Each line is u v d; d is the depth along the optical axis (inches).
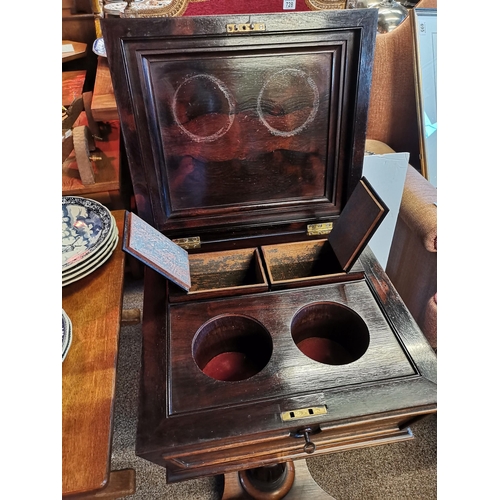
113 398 24.2
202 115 28.7
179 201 31.7
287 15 26.4
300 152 31.5
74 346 27.0
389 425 28.8
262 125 29.9
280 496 38.2
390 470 42.1
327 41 27.7
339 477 41.6
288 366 24.8
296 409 22.3
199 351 27.9
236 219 32.9
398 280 51.6
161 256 27.5
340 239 30.6
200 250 32.4
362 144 31.2
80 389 24.5
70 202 36.0
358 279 30.4
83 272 31.0
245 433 21.4
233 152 30.5
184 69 27.0
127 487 24.4
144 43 25.6
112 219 34.8
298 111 29.9
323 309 29.3
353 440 29.1
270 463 29.0
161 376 24.1
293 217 33.8
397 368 24.5
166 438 21.1
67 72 67.1
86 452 21.8
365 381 23.8
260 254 32.2
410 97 57.0
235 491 38.8
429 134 57.6
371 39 27.8
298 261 33.8
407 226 46.7
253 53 27.4
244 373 30.3
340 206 34.0
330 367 24.6
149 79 26.9
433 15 54.8
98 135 52.6
